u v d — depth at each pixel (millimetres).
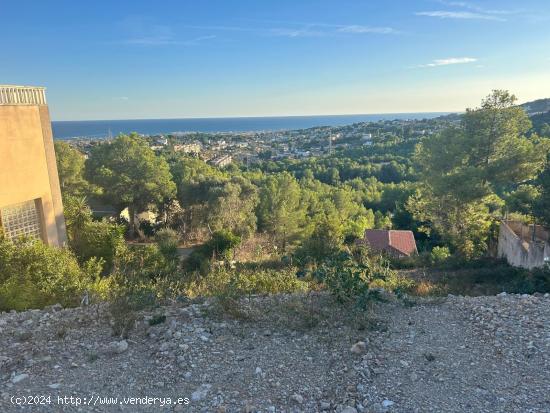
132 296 6047
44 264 8852
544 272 9719
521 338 4480
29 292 7551
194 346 4465
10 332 5105
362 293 5520
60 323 5328
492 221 20359
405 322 5191
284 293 6637
